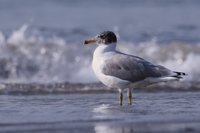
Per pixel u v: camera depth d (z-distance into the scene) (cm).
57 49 1998
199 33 2395
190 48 2062
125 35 2319
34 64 1898
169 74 1266
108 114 1163
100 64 1282
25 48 1983
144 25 2595
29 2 3088
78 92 1560
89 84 1673
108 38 1312
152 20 2742
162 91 1594
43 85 1648
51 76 1861
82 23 2594
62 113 1179
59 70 1895
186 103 1329
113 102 1352
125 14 2903
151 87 1634
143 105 1296
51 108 1249
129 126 1036
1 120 1098
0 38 2025
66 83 1688
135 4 3183
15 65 1872
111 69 1265
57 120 1098
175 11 3009
